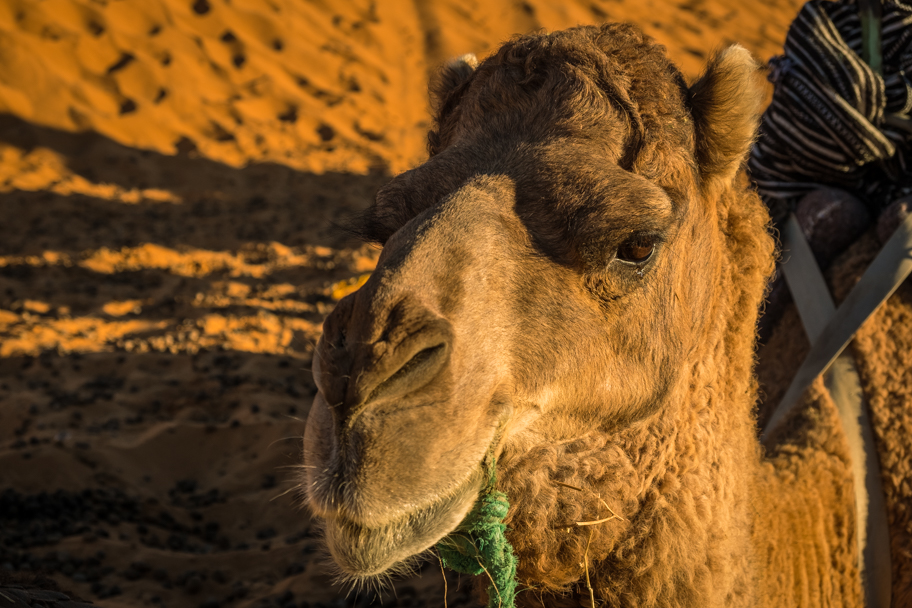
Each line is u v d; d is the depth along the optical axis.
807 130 4.79
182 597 6.70
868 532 4.39
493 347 2.83
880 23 4.71
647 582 3.33
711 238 3.63
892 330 4.60
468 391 2.71
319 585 6.84
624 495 3.31
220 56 23.95
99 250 15.02
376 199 3.31
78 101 20.61
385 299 2.61
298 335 12.22
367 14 28.48
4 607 3.18
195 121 21.50
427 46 27.89
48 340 11.48
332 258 15.34
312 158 20.81
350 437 2.52
